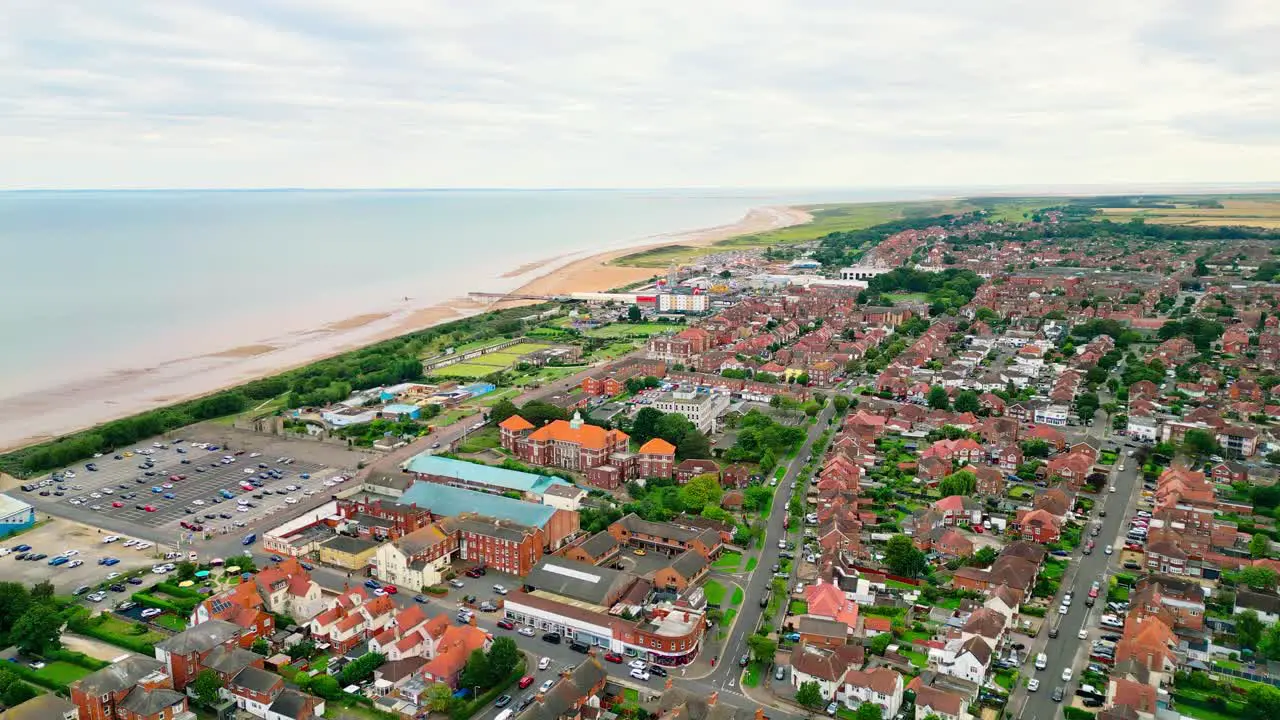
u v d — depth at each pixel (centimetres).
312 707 19562
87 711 19262
